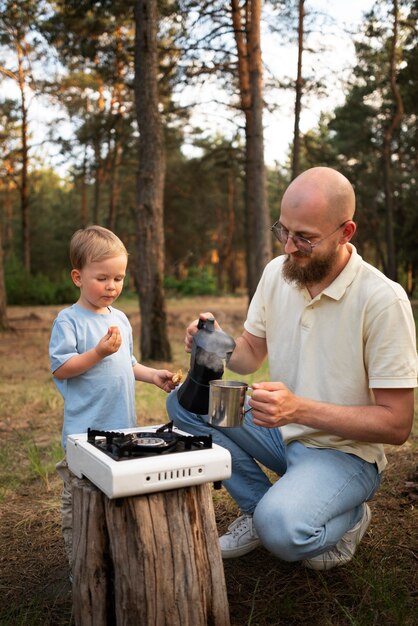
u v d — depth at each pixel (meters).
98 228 2.55
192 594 1.88
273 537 2.06
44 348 11.15
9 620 2.15
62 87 22.12
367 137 24.97
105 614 1.94
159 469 1.79
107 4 12.05
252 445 2.59
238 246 47.16
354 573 2.41
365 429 2.11
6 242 43.72
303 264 2.19
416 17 16.70
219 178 19.11
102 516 1.91
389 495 3.32
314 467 2.22
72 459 2.08
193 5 11.22
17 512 3.21
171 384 2.63
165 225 42.19
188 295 30.55
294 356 2.40
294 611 2.21
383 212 30.00
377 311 2.16
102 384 2.44
